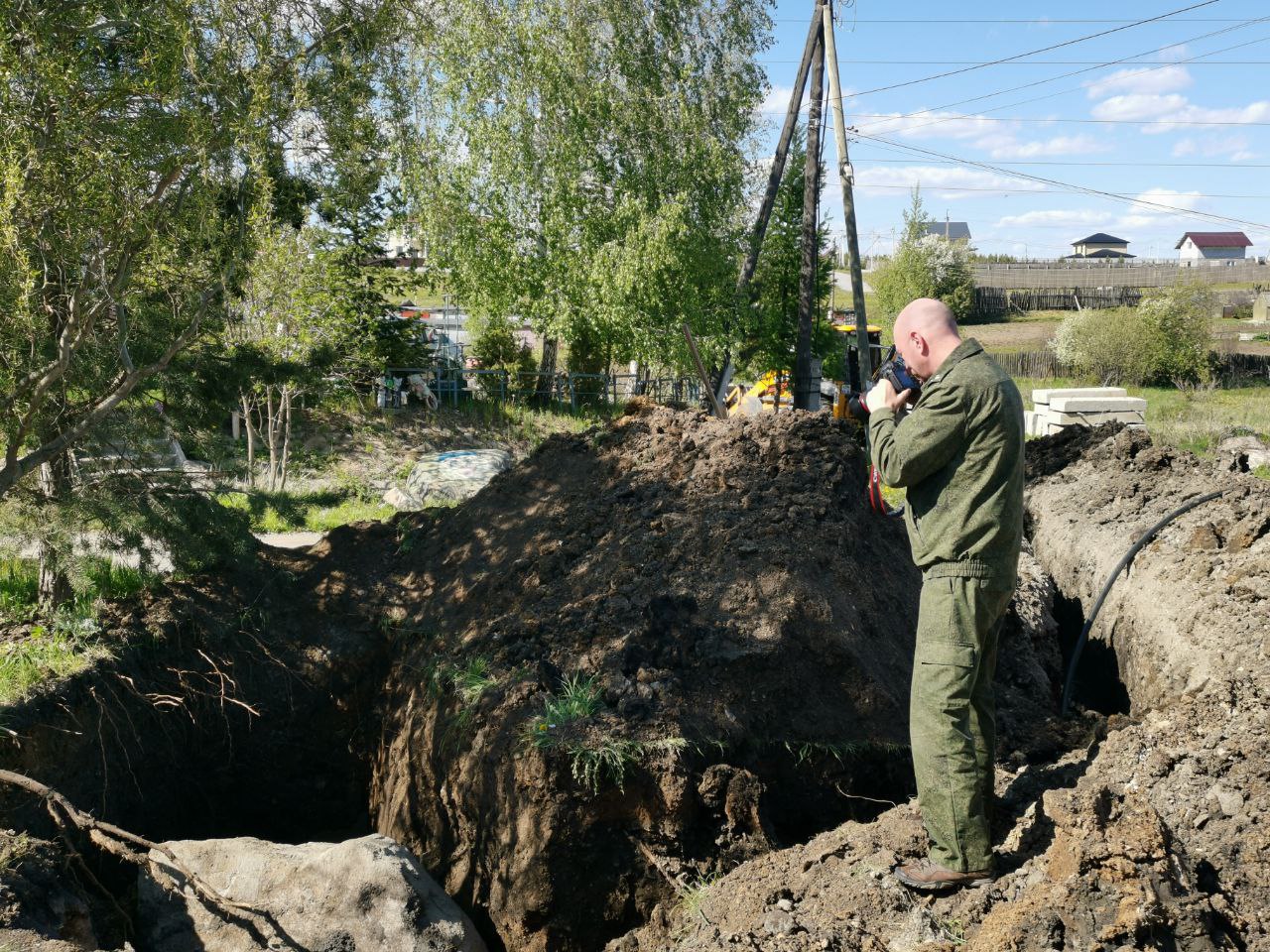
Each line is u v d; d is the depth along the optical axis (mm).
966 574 3559
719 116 23516
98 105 6414
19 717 5574
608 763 4852
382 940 4496
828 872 4035
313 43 7910
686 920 4316
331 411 19125
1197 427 20188
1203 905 3180
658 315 21469
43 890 4305
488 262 23062
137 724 6250
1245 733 3984
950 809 3588
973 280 55312
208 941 4707
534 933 4926
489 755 5246
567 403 24281
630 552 6281
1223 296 55531
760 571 5781
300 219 12883
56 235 6188
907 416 3670
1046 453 9578
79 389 6848
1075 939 3117
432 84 21312
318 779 6766
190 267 7047
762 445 6758
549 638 5832
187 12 6578
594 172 22750
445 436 19703
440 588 7031
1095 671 6773
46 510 6457
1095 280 59281
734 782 4898
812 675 5367
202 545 6871
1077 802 3486
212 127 6773
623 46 22578
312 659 6848
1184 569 6094
